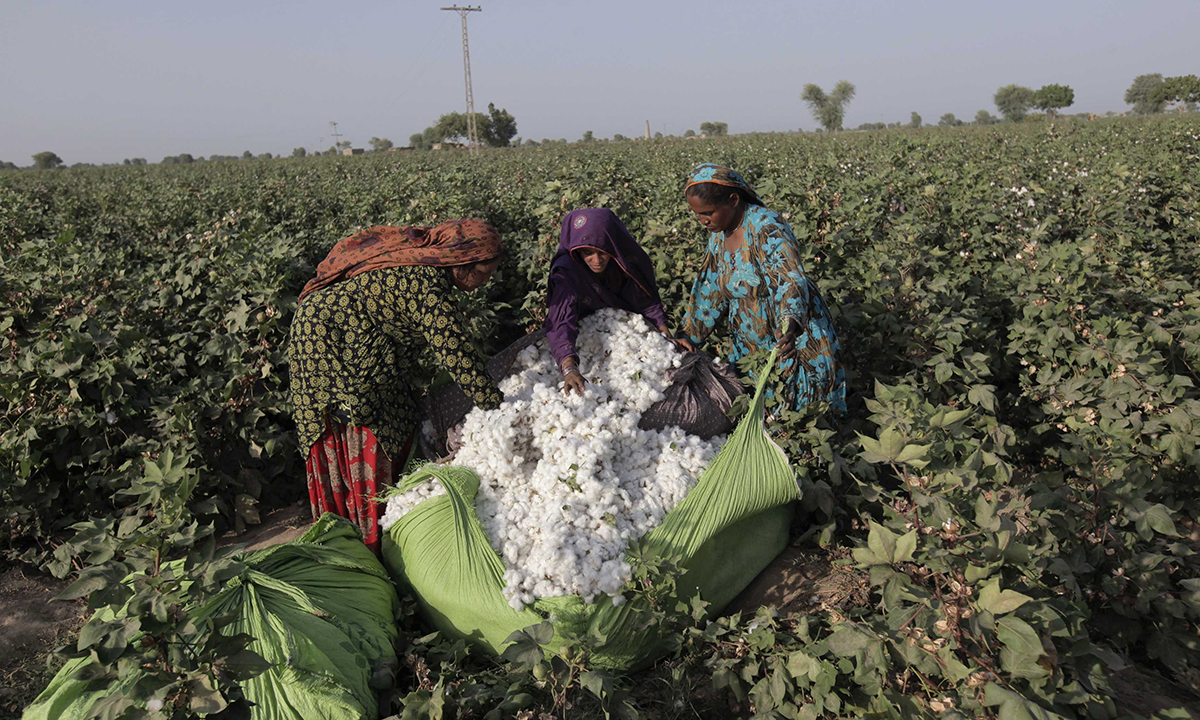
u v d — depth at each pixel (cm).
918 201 722
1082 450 341
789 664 250
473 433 320
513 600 269
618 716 254
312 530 317
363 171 2330
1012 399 445
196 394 439
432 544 298
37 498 393
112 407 424
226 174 2644
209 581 214
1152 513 279
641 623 268
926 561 227
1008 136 2308
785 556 342
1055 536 280
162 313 530
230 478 421
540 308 530
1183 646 265
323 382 319
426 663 278
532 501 300
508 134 7506
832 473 337
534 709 247
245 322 466
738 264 368
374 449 332
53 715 233
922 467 245
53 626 335
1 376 425
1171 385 364
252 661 211
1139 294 490
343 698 242
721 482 308
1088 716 219
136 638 211
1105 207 708
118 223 1126
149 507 392
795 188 683
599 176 927
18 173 3603
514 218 789
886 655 227
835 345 378
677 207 676
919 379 429
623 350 351
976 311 461
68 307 484
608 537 281
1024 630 203
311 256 683
